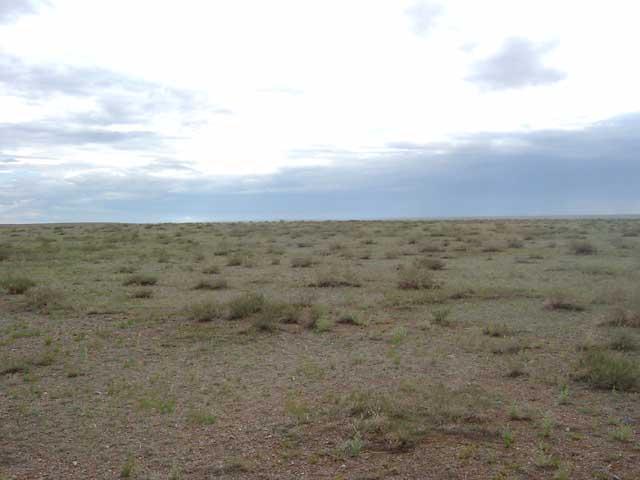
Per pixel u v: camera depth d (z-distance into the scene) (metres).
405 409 7.14
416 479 5.44
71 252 27.70
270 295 15.84
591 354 9.00
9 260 24.59
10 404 7.64
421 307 14.07
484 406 7.32
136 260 24.70
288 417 7.05
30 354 10.04
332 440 6.34
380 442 6.25
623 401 7.54
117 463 5.89
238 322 12.63
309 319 12.10
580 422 6.82
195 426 6.84
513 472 5.55
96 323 12.54
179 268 22.09
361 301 14.87
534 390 7.99
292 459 5.90
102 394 8.05
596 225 50.34
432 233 38.69
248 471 5.65
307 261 22.56
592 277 18.45
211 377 8.80
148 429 6.77
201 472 5.65
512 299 14.94
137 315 13.30
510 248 28.23
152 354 10.13
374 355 9.91
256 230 45.88
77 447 6.29
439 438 6.36
